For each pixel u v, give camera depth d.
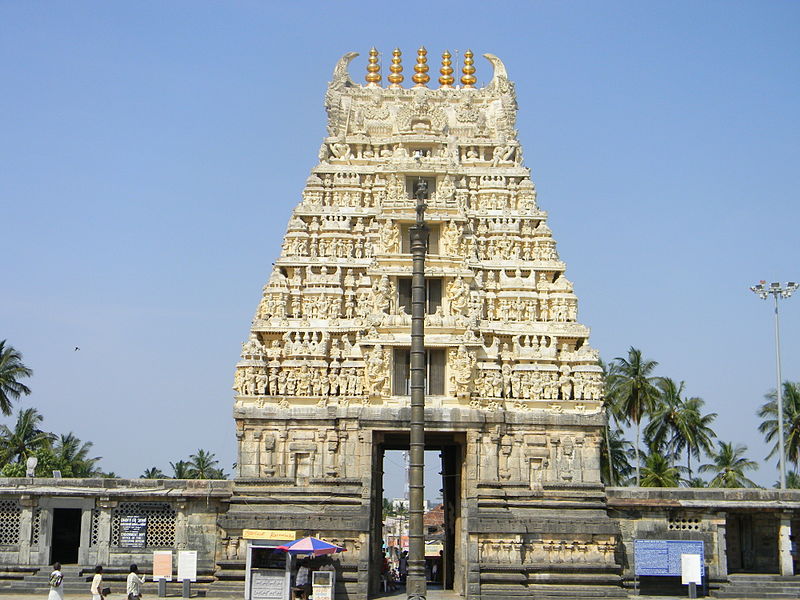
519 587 55.03
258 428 58.06
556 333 60.41
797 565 61.28
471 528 55.44
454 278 60.03
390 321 58.16
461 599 55.34
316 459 57.56
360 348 58.66
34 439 103.75
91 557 56.72
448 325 58.28
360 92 65.31
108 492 56.97
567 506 57.38
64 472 100.81
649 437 96.81
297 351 58.75
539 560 55.94
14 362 102.88
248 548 53.25
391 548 111.31
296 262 60.84
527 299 60.78
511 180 63.44
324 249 61.44
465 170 63.22
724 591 55.91
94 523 57.22
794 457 96.50
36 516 56.97
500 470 57.75
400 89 65.56
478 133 64.31
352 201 62.44
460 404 57.62
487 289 61.06
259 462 57.78
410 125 63.62
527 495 57.31
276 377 58.72
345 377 58.28
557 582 55.56
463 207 61.78
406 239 61.53
